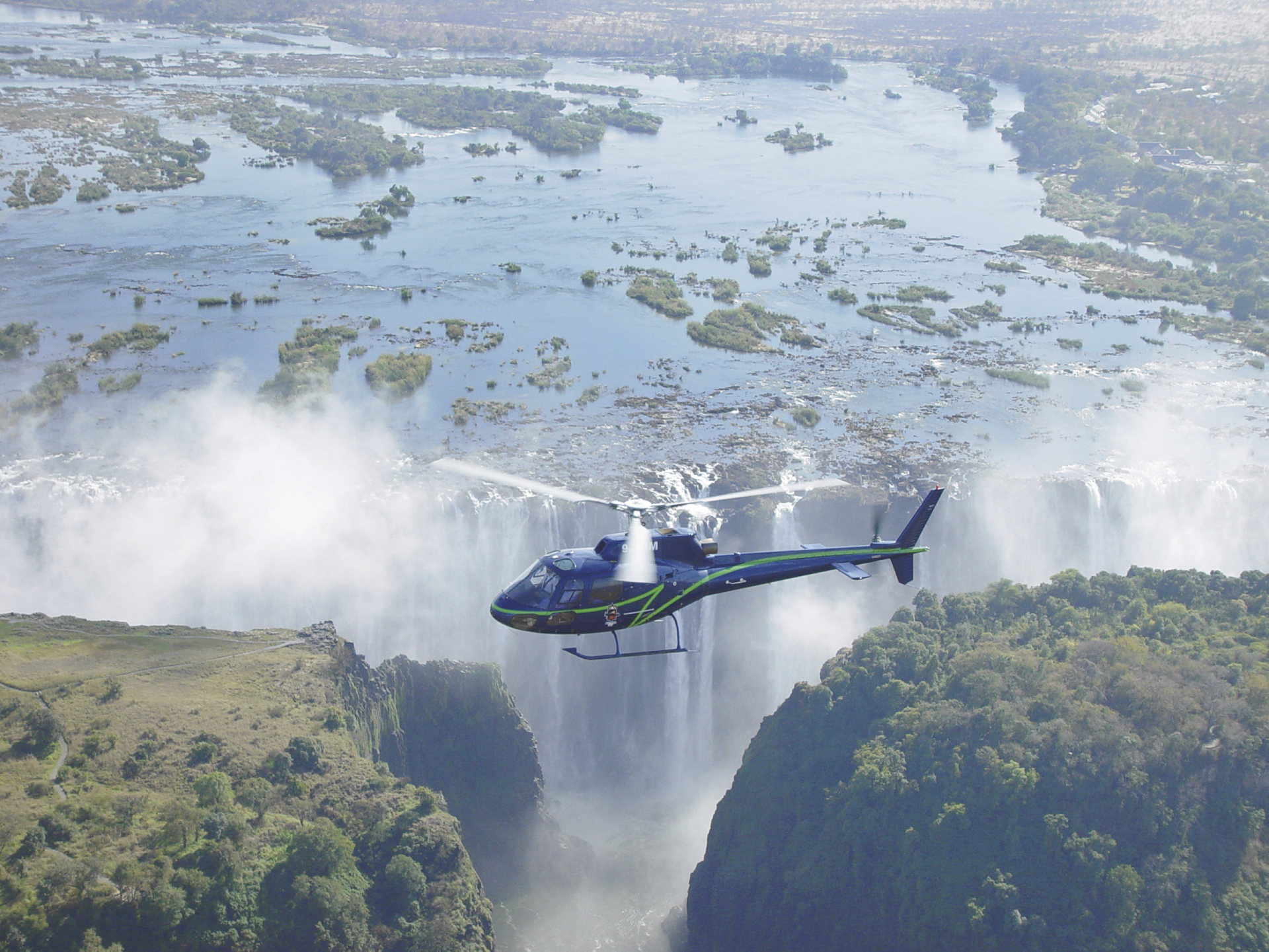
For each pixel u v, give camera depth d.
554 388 148.38
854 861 86.31
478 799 99.38
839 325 176.88
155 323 161.38
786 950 88.25
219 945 68.38
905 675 97.81
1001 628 105.69
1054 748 85.81
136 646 93.75
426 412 140.00
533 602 49.06
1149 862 80.75
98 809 73.00
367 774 83.31
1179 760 84.69
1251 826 81.69
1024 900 80.25
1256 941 77.38
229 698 86.88
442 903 77.50
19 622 95.44
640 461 130.38
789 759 95.31
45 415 133.38
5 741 78.19
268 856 73.88
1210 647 98.94
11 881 66.81
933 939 82.12
